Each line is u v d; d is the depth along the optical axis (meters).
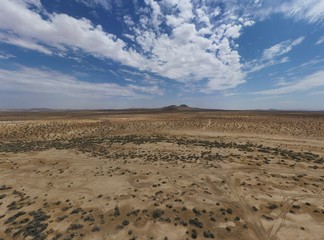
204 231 13.48
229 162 27.55
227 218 14.88
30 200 18.34
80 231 13.70
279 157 29.64
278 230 13.55
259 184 20.56
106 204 17.25
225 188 19.83
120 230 13.75
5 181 22.84
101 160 29.86
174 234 13.25
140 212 15.88
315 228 13.73
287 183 20.78
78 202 17.73
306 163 26.83
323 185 20.27
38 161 29.94
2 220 15.25
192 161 28.12
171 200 17.67
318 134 47.91
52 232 13.62
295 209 15.97
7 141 45.66
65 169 26.33
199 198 17.95
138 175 23.59
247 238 12.85
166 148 36.03
